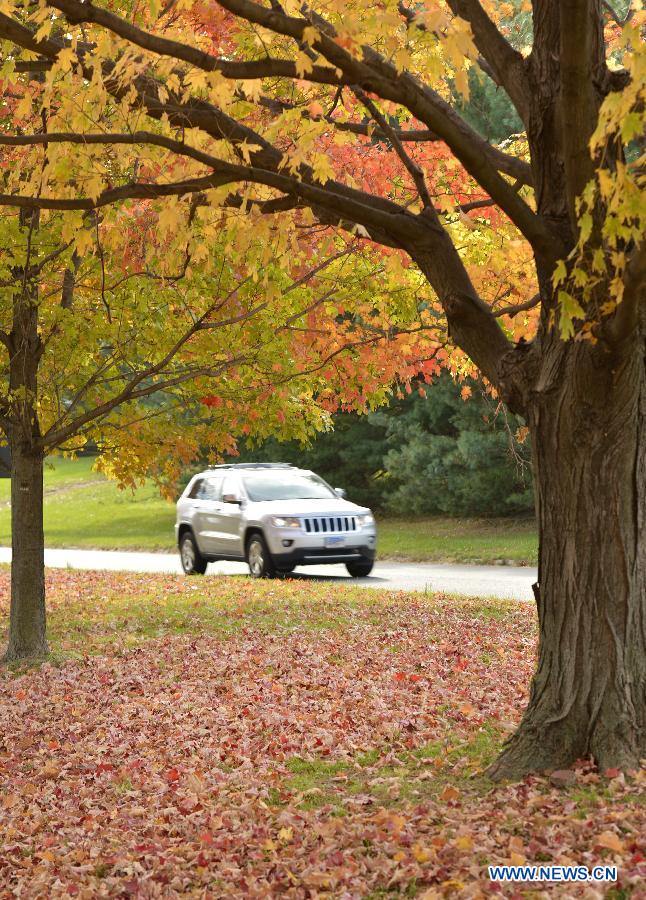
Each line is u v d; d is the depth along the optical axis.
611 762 6.59
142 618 16.11
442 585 20.16
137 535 41.88
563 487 6.83
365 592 17.58
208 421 14.27
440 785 7.11
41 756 9.28
